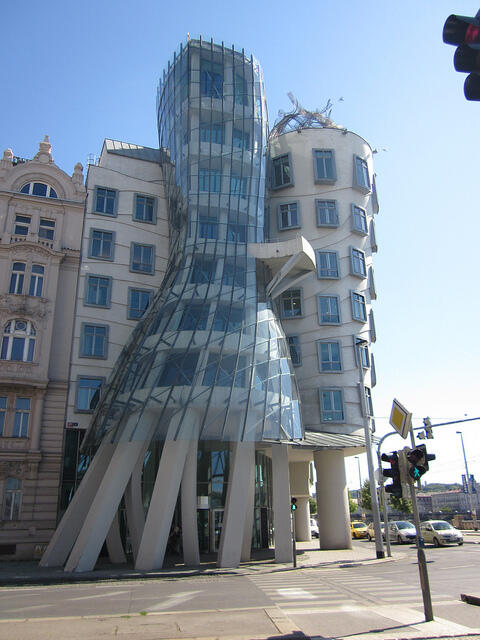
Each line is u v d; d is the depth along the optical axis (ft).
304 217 127.44
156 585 56.95
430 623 31.48
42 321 107.65
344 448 104.27
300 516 144.05
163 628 30.68
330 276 122.83
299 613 36.24
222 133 119.75
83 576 64.85
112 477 76.84
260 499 113.70
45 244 113.29
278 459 85.15
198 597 45.68
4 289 106.73
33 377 103.60
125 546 100.17
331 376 116.67
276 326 99.45
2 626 31.58
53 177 120.37
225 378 83.97
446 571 61.46
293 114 145.38
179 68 128.06
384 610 36.73
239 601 42.86
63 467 100.99
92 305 114.11
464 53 17.51
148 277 121.60
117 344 113.91
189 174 114.01
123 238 121.90
